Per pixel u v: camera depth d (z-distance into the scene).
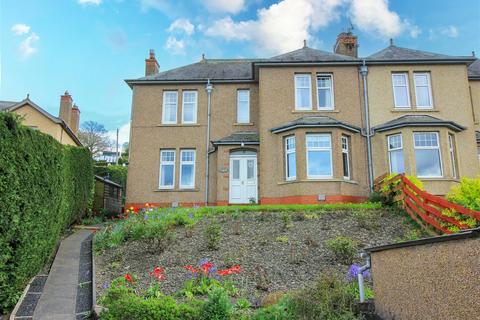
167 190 20.25
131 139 20.89
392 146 18.58
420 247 5.16
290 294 6.75
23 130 7.00
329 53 20.84
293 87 19.67
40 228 7.80
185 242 11.21
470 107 19.22
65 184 10.63
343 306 6.30
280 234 11.70
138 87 21.59
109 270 9.55
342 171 17.83
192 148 20.89
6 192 6.12
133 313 5.93
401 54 20.48
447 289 4.56
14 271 6.70
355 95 19.52
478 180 12.48
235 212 14.62
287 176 18.45
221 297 6.27
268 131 19.19
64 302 7.59
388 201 14.85
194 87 21.61
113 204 25.12
